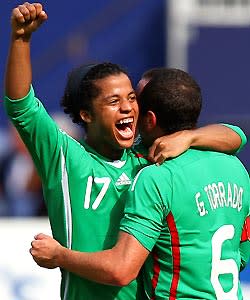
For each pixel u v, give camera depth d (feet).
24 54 50.29
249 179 54.54
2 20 175.32
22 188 134.00
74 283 52.16
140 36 178.09
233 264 51.96
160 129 53.01
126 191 52.60
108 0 178.60
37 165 52.08
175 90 52.26
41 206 128.98
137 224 49.47
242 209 53.11
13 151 137.18
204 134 52.75
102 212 52.06
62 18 177.58
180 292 50.37
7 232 94.43
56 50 176.35
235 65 179.11
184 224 50.39
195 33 178.50
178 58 178.09
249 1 179.32
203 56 178.70
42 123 50.98
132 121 52.29
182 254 50.34
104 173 52.49
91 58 177.68
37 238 50.19
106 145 52.95
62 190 51.78
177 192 50.29
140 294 52.03
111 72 52.29
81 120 53.72
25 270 93.20
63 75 175.32
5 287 92.53
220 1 178.91
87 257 49.37
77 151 52.13
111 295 51.62
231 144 53.78
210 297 50.67
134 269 49.08
